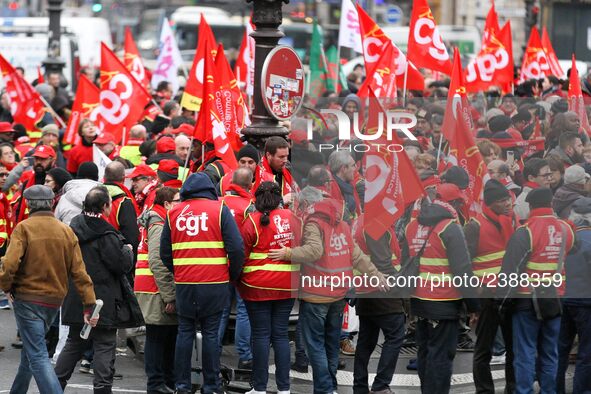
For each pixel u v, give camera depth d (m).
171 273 29.59
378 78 39.66
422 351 29.47
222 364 33.12
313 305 29.19
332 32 141.38
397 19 115.88
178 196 30.56
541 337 29.27
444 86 57.84
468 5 148.88
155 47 145.12
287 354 29.80
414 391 32.25
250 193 30.97
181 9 145.88
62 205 33.28
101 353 29.38
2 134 46.16
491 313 29.53
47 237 27.66
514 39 128.50
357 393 30.45
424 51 44.19
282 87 35.66
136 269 30.56
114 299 29.14
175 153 38.81
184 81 79.62
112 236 29.14
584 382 29.88
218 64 36.12
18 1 187.88
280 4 35.78
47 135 44.25
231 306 36.34
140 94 48.47
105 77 48.19
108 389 29.38
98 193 29.34
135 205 35.66
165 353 30.78
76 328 29.33
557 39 101.94
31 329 27.67
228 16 144.88
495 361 35.38
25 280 27.62
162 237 29.25
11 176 39.78
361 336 30.52
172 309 29.62
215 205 29.05
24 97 51.75
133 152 43.50
